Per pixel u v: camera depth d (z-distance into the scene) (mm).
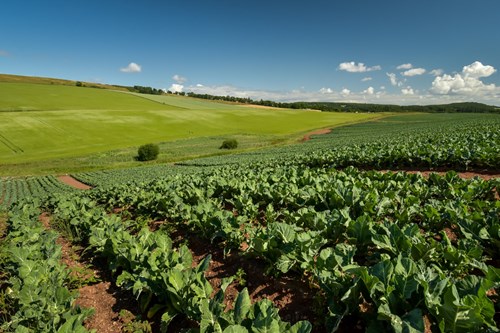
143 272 5270
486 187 8156
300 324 3164
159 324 4863
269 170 16578
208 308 3730
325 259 4504
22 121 60000
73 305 5070
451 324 2900
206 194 11250
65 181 31500
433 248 4520
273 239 5309
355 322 3994
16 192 26156
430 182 9727
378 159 15648
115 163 41062
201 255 7145
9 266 6461
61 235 10023
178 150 49625
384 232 5266
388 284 3498
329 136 54906
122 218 11641
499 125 30984
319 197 8242
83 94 104312
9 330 4617
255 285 5438
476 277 3344
